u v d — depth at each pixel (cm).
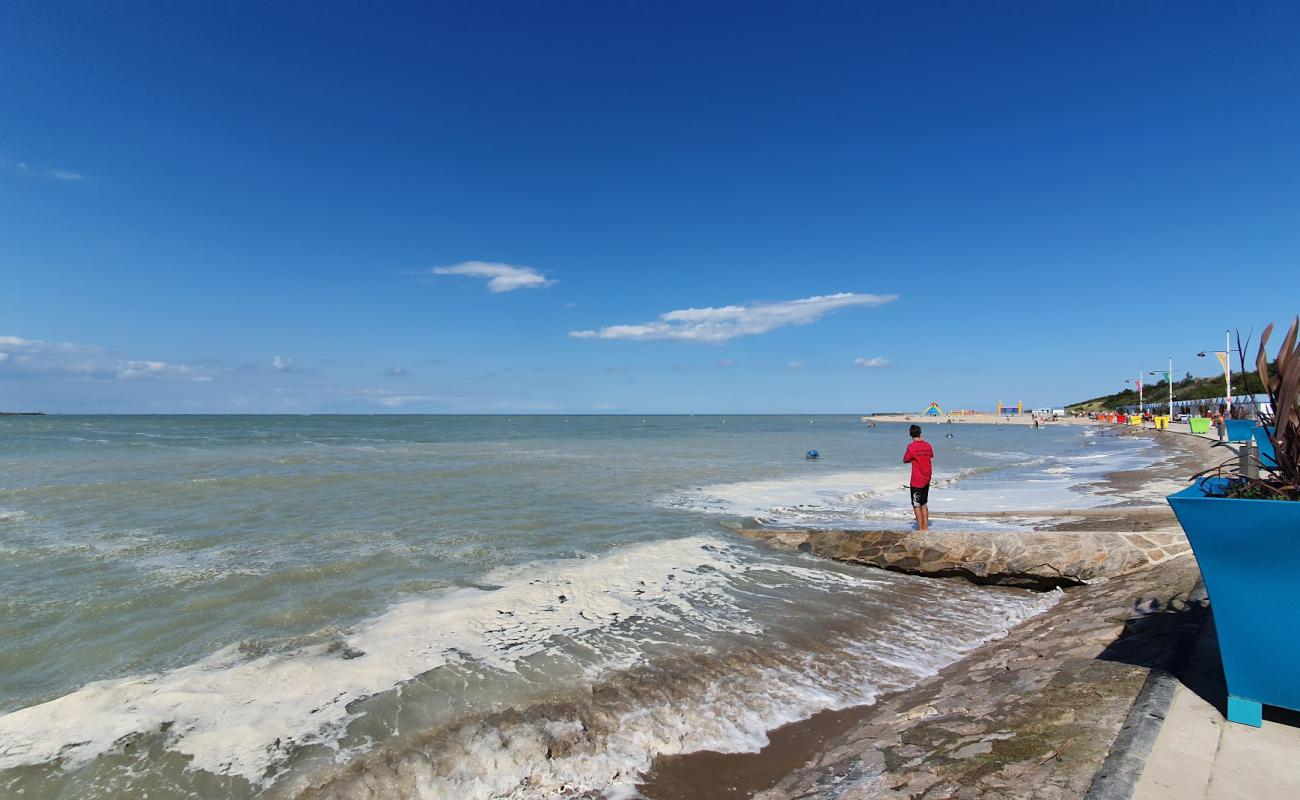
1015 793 319
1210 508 323
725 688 599
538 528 1319
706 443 4972
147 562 1000
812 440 5566
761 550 1171
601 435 6706
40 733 501
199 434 5366
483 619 766
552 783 452
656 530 1325
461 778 454
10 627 721
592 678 612
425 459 2986
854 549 1108
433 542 1166
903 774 386
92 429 6300
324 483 1997
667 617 795
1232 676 337
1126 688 419
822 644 715
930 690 576
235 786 441
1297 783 286
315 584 898
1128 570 884
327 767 463
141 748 484
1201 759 309
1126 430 6356
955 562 1000
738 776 462
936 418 13875
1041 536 957
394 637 703
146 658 646
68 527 1255
